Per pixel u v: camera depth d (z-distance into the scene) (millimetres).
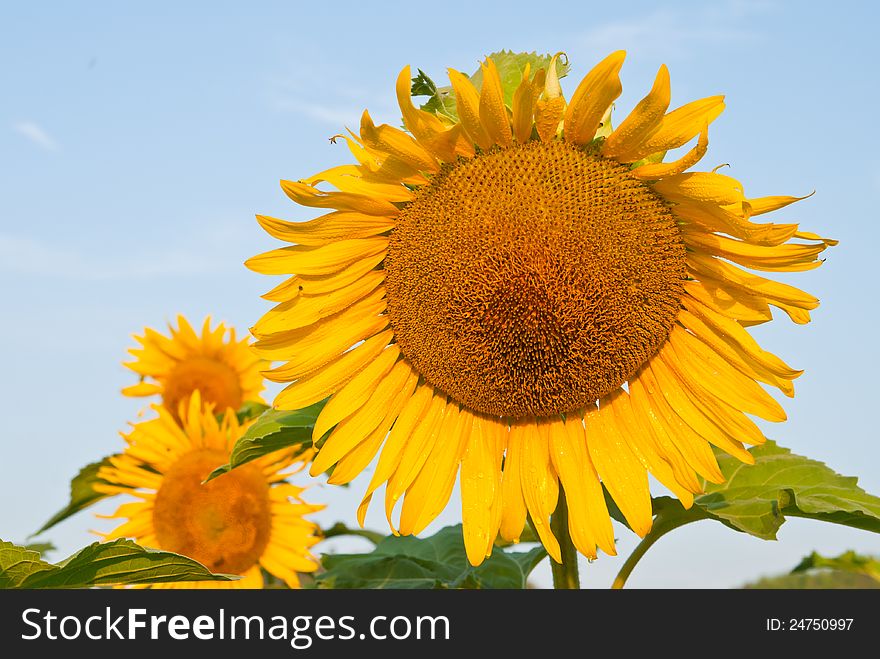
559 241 725
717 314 736
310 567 967
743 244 719
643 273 727
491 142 726
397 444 764
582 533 741
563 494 782
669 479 742
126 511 972
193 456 982
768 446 784
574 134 720
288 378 757
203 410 1062
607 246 723
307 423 774
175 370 1089
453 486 763
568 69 743
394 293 759
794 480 766
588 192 723
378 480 756
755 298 729
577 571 789
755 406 734
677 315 743
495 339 740
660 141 699
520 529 752
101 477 1008
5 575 681
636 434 753
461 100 708
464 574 903
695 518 769
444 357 752
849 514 711
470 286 734
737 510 730
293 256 749
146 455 982
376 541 1026
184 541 964
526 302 729
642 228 724
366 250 754
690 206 713
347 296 759
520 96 705
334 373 762
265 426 771
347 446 760
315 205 738
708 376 742
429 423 771
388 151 720
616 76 698
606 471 750
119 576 695
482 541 748
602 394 754
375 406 767
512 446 764
